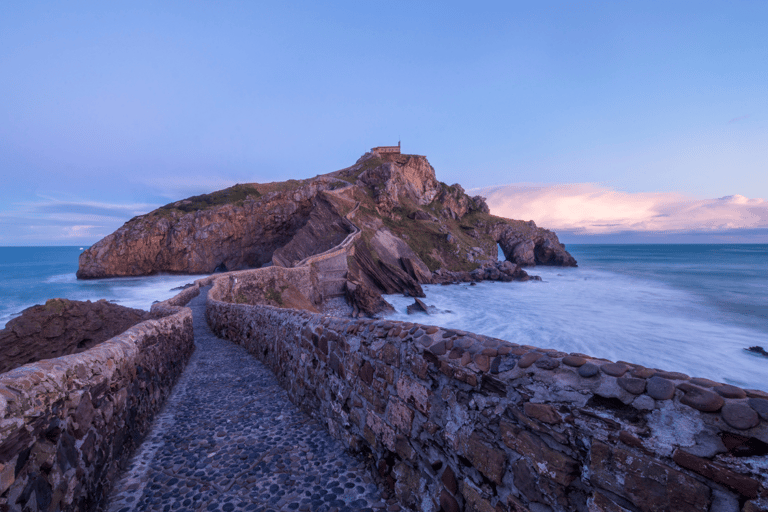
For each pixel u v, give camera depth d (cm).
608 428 182
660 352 2188
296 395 638
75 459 299
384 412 372
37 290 4859
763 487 131
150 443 484
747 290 4856
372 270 5244
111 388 399
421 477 312
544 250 9406
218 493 365
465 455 262
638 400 175
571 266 9112
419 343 323
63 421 287
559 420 203
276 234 8056
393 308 4141
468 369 265
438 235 7356
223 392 716
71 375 310
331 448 461
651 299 4259
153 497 360
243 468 415
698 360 2033
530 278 6284
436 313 3678
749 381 1730
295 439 491
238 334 1305
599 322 3045
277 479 390
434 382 301
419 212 7831
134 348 505
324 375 528
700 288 5112
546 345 2436
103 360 389
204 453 454
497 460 235
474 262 7062
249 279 3550
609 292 4869
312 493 363
